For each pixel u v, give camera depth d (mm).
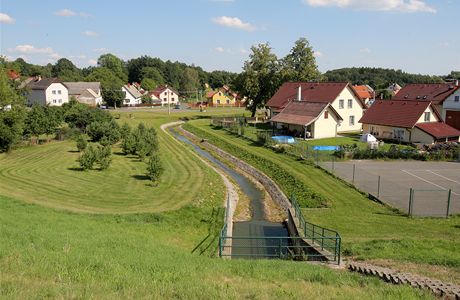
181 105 142250
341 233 23281
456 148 47531
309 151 46219
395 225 24688
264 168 43969
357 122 67125
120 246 17531
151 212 26422
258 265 16359
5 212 22969
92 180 34375
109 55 187750
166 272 13734
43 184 32312
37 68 177875
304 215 27281
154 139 49188
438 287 14398
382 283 14750
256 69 85062
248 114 104750
